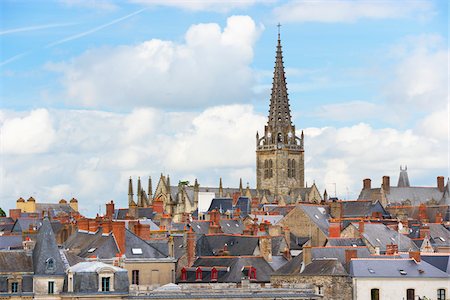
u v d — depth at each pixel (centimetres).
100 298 18050
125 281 18325
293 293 19800
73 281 18062
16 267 18088
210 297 18975
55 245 18425
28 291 18000
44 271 18075
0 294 17750
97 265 18338
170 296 18612
